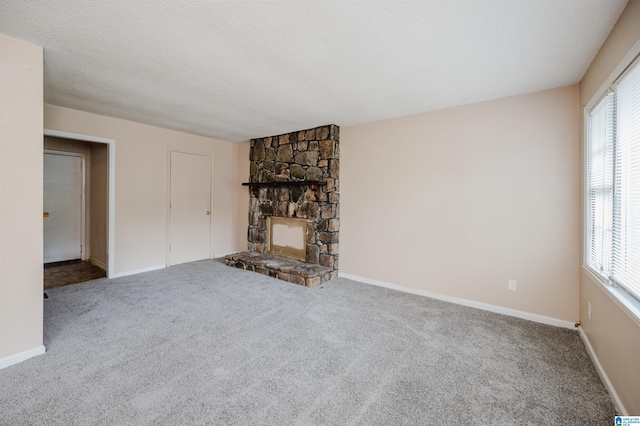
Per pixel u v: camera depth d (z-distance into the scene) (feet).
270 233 16.75
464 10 5.35
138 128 14.05
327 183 13.74
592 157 7.59
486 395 5.67
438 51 6.87
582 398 5.64
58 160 16.16
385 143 12.55
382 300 10.93
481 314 9.72
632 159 5.25
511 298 9.69
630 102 5.30
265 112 11.84
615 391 5.48
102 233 15.60
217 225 17.88
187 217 16.33
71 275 13.93
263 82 8.86
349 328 8.52
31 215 6.75
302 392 5.68
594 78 7.07
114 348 7.20
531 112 9.26
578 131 8.54
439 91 9.35
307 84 8.95
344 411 5.18
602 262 6.69
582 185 8.23
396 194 12.23
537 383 6.07
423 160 11.50
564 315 8.83
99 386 5.74
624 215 5.54
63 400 5.32
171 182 15.51
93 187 16.60
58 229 16.30
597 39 6.25
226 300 10.68
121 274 13.67
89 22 5.91
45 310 9.53
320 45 6.70
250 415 5.04
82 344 7.37
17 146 6.52
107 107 11.53
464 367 6.61
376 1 5.14
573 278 8.69
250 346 7.40
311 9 5.40
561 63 7.36
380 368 6.53
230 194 18.57
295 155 15.17
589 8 5.25
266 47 6.84
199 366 6.49
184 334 8.00
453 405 5.39
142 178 14.29
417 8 5.32
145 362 6.61
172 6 5.38
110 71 8.24
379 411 5.20
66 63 7.75
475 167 10.32
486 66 7.58
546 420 5.05
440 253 11.13
